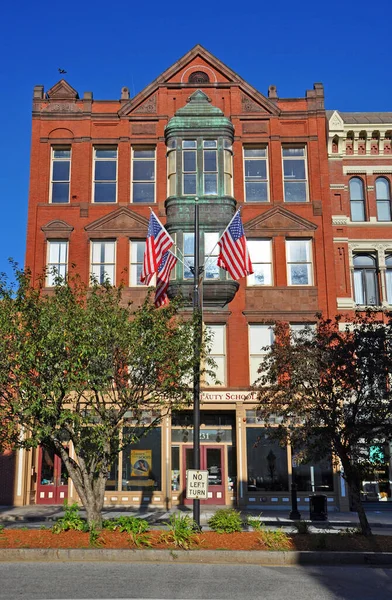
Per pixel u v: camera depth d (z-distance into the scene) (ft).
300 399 50.67
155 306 58.23
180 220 91.09
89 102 98.53
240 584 36.14
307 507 85.30
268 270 93.35
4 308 49.98
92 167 97.09
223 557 42.78
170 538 45.19
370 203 97.30
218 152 94.02
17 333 48.67
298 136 97.76
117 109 99.04
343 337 56.90
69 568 39.55
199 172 93.35
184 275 89.30
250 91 98.84
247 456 86.74
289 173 97.50
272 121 97.91
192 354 54.13
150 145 97.55
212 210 91.66
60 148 97.96
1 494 86.79
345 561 42.96
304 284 93.30
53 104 98.58
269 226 93.97
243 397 87.51
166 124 97.55
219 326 90.89
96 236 93.81
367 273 96.07
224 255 66.23
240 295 91.61
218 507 85.71
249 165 97.40
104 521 49.73
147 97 98.84
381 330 51.06
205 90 99.09
